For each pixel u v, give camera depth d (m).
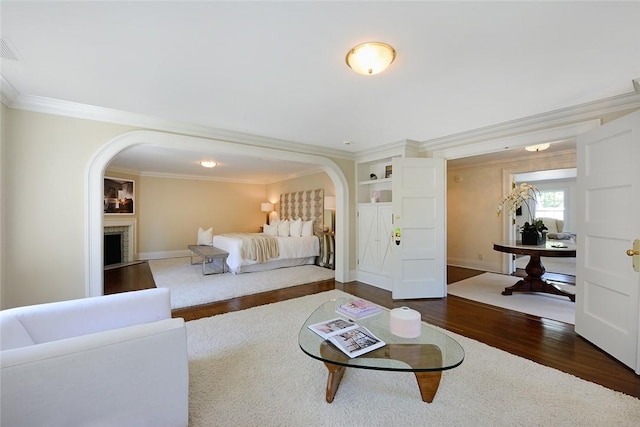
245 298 3.82
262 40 1.61
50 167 2.51
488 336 2.59
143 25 1.47
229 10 1.36
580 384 1.83
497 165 5.38
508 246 3.84
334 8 1.34
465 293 4.01
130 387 1.23
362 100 2.47
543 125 2.88
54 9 1.34
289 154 3.98
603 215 2.29
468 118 2.95
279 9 1.35
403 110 2.72
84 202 2.65
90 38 1.58
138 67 1.92
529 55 1.76
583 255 2.52
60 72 1.98
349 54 1.75
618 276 2.12
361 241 4.71
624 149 2.09
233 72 1.98
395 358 1.57
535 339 2.53
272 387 1.82
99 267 2.70
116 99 2.46
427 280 3.80
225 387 1.82
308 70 1.95
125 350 1.22
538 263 3.93
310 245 6.15
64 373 1.09
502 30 1.51
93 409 1.15
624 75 2.02
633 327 1.99
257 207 9.00
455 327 2.81
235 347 2.37
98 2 1.29
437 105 2.59
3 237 2.30
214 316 3.10
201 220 7.97
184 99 2.46
